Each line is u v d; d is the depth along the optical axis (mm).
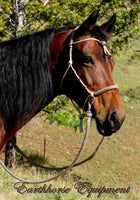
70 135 13281
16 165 9539
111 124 2510
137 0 7969
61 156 11359
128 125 14516
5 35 7219
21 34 6691
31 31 6793
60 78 2680
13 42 2600
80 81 2574
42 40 2586
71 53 2574
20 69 2527
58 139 12773
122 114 2529
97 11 2465
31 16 7035
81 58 2535
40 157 10789
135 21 7797
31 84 2545
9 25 7344
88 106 2590
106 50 2553
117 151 12359
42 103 2678
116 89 2584
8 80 2516
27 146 11766
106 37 2572
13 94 2527
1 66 2520
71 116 7195
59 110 7738
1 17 6984
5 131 2619
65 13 6938
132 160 11758
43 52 2561
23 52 2551
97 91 2545
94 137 13328
